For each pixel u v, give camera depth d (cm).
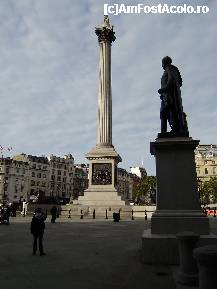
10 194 10706
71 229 2289
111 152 4750
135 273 833
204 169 10931
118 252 1207
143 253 962
